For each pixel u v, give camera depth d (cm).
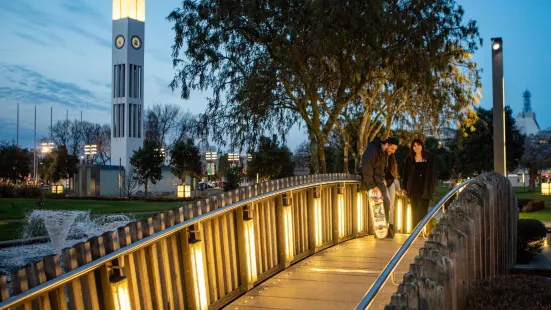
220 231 630
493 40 1205
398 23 1689
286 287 681
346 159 2083
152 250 489
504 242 863
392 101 2142
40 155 7856
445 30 1811
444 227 526
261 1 1745
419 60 1773
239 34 1875
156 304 491
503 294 505
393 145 1039
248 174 5125
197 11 1828
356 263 827
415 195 1079
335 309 577
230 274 639
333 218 1019
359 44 1708
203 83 1859
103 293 420
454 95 2123
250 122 1856
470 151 4831
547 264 994
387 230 1070
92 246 402
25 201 3394
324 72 1884
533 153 6569
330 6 1659
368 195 1069
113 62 8862
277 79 1856
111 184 6319
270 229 764
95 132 9956
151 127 9256
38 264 343
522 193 6028
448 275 447
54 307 371
